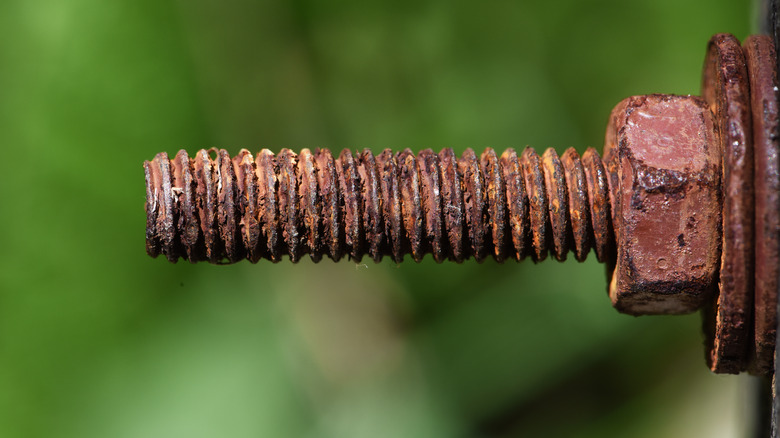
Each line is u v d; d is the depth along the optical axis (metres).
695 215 0.10
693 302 0.10
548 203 0.10
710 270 0.10
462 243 0.10
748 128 0.09
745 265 0.09
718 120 0.10
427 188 0.10
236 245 0.10
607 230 0.10
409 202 0.10
